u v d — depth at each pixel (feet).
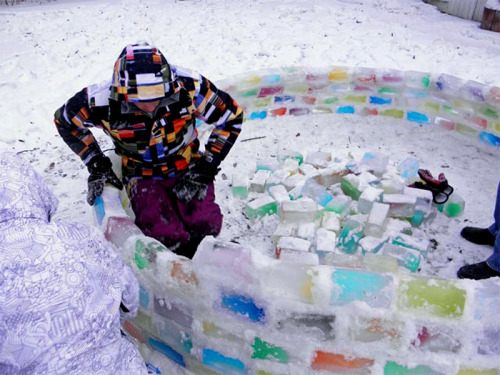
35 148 14.48
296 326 6.23
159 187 8.98
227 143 8.86
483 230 10.23
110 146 14.28
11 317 4.23
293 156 12.71
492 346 5.84
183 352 7.28
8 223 4.44
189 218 9.07
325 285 5.98
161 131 8.05
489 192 11.94
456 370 6.00
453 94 13.83
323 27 25.55
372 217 9.93
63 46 23.07
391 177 11.69
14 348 4.27
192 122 8.66
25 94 17.75
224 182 12.32
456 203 10.91
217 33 24.84
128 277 5.25
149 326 7.54
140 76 7.18
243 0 31.89
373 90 14.90
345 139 14.34
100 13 29.55
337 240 10.11
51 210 5.13
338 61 20.89
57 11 29.91
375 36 23.93
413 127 14.84
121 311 5.65
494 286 5.91
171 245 8.90
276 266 6.22
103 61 21.21
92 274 4.63
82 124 8.20
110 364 4.75
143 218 8.87
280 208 10.65
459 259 9.93
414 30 24.91
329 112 15.55
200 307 6.68
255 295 6.23
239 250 6.44
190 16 28.32
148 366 5.62
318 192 11.17
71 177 12.95
